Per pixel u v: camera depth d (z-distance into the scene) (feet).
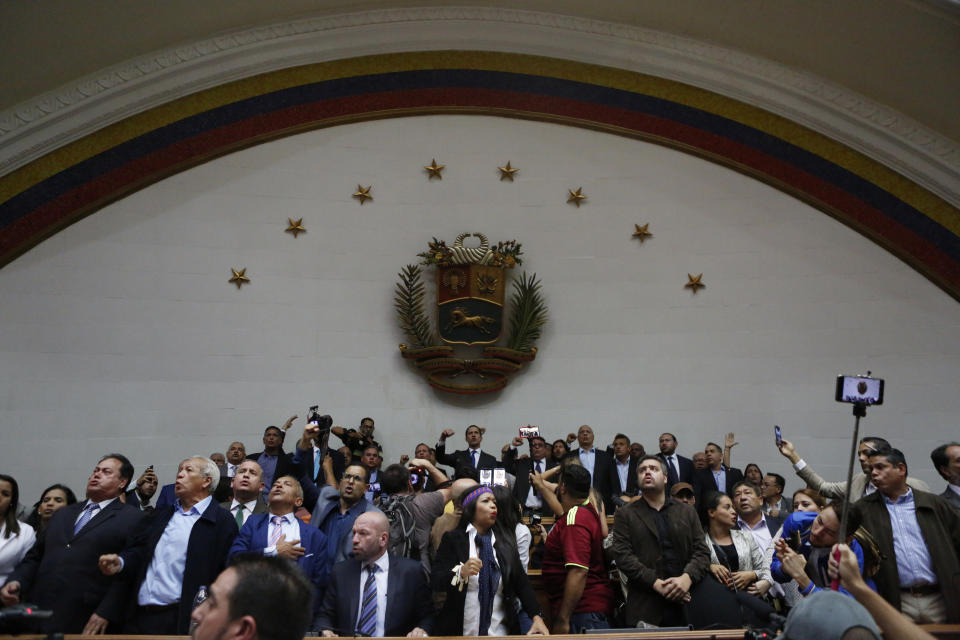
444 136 36.24
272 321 33.73
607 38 35.40
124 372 31.86
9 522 15.60
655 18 34.55
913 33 29.50
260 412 32.96
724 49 34.60
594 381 34.37
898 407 31.96
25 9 28.09
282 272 34.14
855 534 13.07
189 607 14.73
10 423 30.14
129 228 32.83
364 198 35.35
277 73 34.86
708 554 15.84
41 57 30.22
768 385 33.32
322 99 35.37
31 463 30.12
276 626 6.77
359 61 35.76
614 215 35.58
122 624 14.76
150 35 32.17
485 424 34.12
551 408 34.22
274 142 34.96
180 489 15.49
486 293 34.37
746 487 18.66
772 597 16.61
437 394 34.32
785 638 7.36
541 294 35.14
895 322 32.60
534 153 36.22
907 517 13.55
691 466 29.71
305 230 34.63
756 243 34.45
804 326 33.45
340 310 34.35
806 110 33.96
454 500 16.53
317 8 34.42
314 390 33.58
